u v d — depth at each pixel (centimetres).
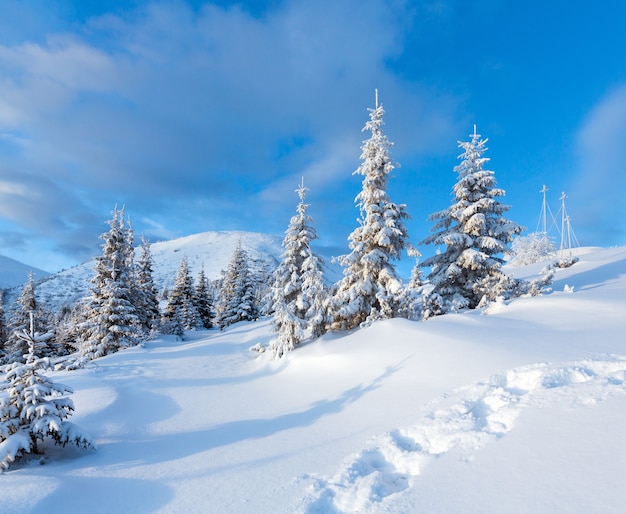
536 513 318
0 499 517
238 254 4797
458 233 2130
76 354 2794
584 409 468
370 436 643
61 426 720
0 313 3731
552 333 1061
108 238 2897
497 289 1852
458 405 617
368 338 1402
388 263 1886
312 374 1302
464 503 361
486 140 2211
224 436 821
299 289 2272
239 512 475
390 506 389
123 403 1136
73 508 516
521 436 451
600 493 317
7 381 714
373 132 1939
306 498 463
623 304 1276
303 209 2366
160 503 528
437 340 1145
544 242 5097
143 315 3394
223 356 2183
